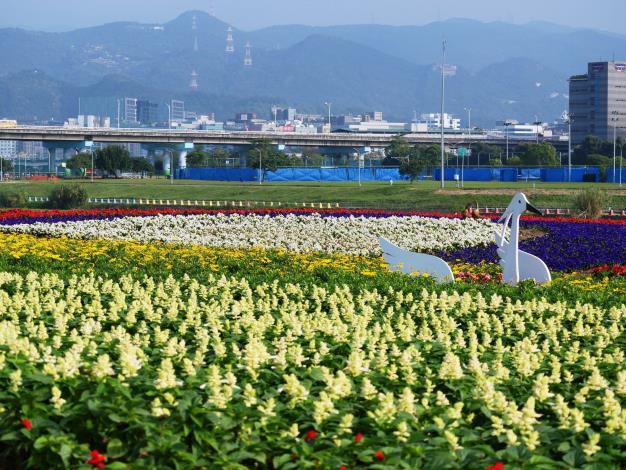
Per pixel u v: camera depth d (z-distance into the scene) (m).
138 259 26.53
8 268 23.23
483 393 10.52
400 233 38.91
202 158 170.38
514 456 8.84
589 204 53.84
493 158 188.62
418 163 113.69
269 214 48.56
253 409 9.89
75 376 10.52
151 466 8.70
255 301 19.38
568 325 16.91
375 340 13.50
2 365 10.80
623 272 27.45
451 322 15.30
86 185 114.00
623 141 178.50
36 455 9.22
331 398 10.26
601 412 10.34
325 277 23.55
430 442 9.12
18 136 153.88
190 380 10.52
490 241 38.03
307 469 8.70
